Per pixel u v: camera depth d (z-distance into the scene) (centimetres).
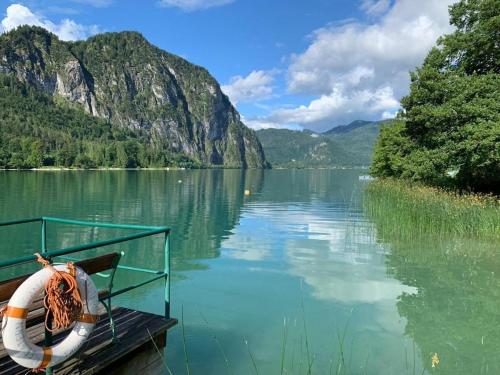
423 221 1678
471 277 1120
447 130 2445
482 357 675
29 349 380
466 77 2400
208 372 616
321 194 4284
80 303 403
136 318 561
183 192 4394
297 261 1295
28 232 1781
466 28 2628
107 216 2403
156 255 1394
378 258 1330
